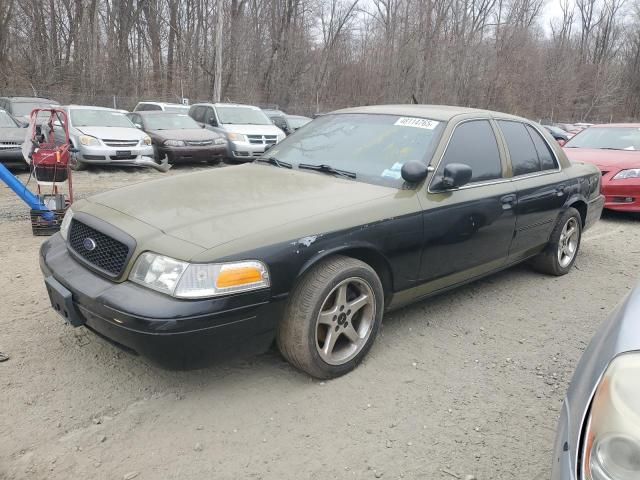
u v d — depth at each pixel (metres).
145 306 2.69
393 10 38.34
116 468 2.55
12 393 3.06
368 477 2.57
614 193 8.48
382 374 3.45
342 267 3.19
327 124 4.66
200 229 2.95
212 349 2.82
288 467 2.61
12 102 15.81
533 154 5.00
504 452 2.79
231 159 14.62
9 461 2.56
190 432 2.82
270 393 3.19
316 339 3.17
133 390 3.16
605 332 2.03
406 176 3.65
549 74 51.75
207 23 32.41
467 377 3.48
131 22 31.48
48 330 3.81
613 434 1.55
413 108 4.54
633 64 63.09
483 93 43.09
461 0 39.84
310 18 36.41
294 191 3.58
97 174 11.66
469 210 4.00
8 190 9.19
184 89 31.95
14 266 5.11
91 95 27.73
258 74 35.00
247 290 2.81
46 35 29.66
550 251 5.31
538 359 3.77
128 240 2.93
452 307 4.59
